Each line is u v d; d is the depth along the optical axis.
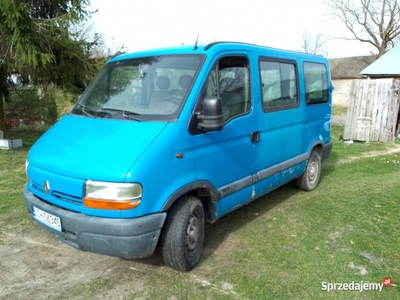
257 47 4.29
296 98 5.15
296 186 6.05
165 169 2.98
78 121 3.56
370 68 18.70
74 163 2.93
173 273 3.40
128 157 2.82
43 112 14.70
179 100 3.28
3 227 4.39
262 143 4.31
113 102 3.64
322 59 6.11
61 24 9.35
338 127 15.92
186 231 3.27
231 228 4.46
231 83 3.78
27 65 9.35
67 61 10.09
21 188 5.90
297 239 4.13
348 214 4.91
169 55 3.74
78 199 2.87
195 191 3.56
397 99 11.45
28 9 8.48
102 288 3.15
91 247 2.88
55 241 4.04
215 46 3.65
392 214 4.90
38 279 3.29
